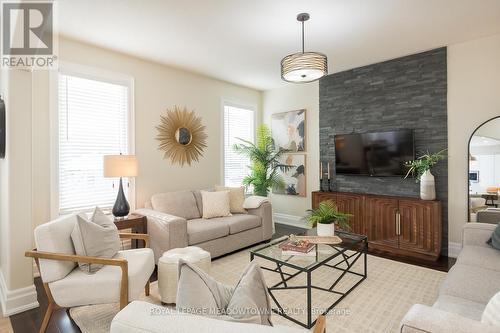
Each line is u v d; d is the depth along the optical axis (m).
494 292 1.66
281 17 2.80
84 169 3.44
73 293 1.98
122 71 3.75
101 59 3.56
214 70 4.46
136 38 3.28
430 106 3.76
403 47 3.62
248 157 5.47
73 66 3.32
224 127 5.12
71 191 3.34
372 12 2.71
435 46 3.61
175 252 2.59
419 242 3.53
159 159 4.14
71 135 3.34
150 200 3.92
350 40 3.37
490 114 3.35
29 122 2.44
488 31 3.18
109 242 2.27
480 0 2.52
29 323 2.18
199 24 2.94
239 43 3.43
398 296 2.55
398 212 3.70
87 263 2.02
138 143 3.90
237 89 5.34
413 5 2.60
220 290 1.13
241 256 3.69
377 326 2.11
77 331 2.09
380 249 3.87
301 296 2.58
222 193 4.18
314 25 2.97
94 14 2.73
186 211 3.94
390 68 4.09
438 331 0.99
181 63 4.12
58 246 2.04
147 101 4.01
